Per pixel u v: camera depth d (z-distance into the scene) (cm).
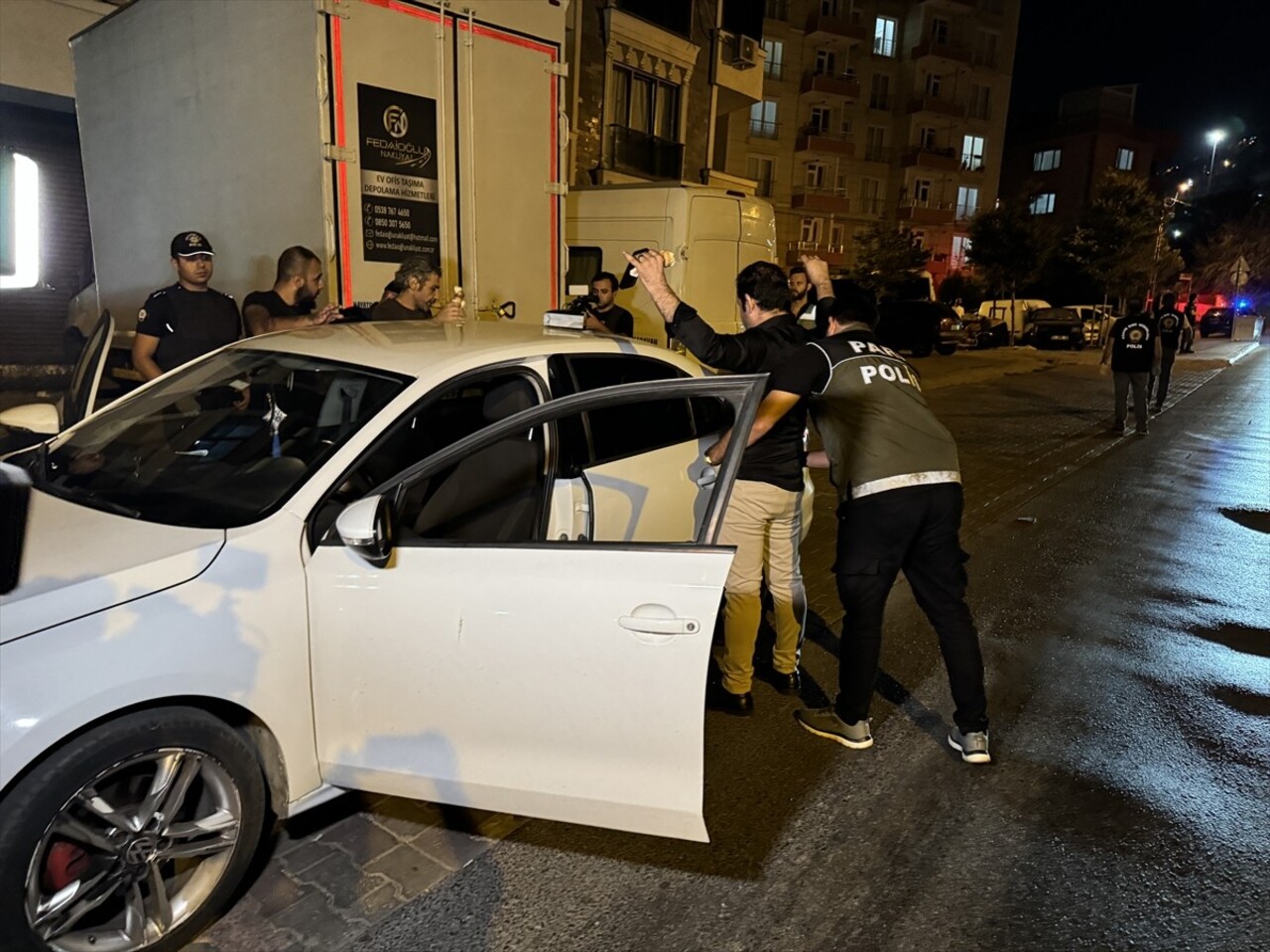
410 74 495
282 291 463
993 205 4531
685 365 400
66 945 212
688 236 800
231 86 510
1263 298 5012
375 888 261
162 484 271
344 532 226
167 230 584
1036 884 274
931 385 1599
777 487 349
